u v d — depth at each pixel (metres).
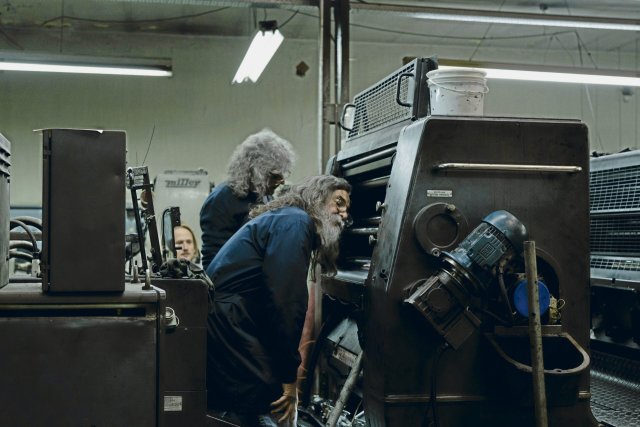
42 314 2.08
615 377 3.95
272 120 10.85
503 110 11.41
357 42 11.24
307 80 10.97
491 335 2.88
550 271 2.96
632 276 3.80
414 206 2.88
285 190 3.65
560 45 11.59
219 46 10.75
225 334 2.86
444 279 2.76
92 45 10.46
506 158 2.94
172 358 2.53
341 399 3.28
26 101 10.12
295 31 10.71
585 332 2.98
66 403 2.07
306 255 2.85
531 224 2.96
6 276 2.34
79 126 10.24
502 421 2.92
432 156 2.90
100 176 2.12
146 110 10.48
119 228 2.12
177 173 7.88
